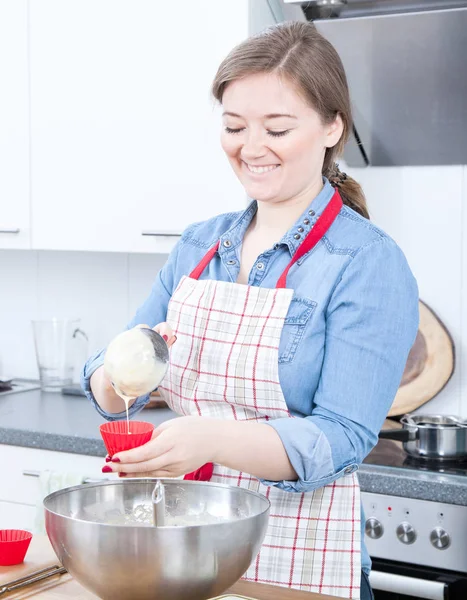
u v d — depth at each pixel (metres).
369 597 1.37
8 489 2.29
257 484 1.33
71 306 2.87
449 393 2.37
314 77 1.26
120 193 2.42
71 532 0.90
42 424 2.29
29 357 2.96
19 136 2.54
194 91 2.30
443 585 1.83
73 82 2.46
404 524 1.89
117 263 2.79
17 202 2.57
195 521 1.08
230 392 1.35
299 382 1.30
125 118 2.39
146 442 1.06
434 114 2.19
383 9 2.01
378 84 2.16
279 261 1.38
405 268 1.31
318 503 1.31
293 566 1.31
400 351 1.27
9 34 2.53
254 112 1.26
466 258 2.35
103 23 2.40
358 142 2.35
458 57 2.02
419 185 2.39
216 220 1.54
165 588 0.90
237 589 1.13
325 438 1.18
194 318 1.39
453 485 1.84
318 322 1.30
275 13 2.13
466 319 2.35
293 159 1.28
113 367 1.11
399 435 2.26
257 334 1.33
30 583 1.14
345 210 1.38
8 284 2.94
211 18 2.26
